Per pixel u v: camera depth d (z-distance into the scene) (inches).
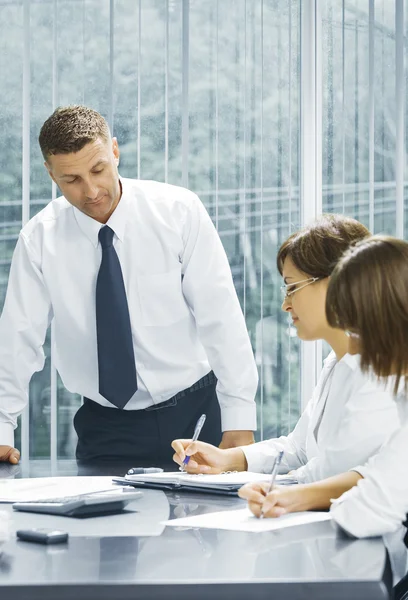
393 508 46.9
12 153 122.9
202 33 126.4
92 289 92.3
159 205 92.8
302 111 129.2
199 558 41.1
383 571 38.3
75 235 92.6
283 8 128.6
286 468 73.9
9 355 91.9
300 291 65.0
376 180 124.6
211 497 61.2
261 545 43.8
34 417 122.6
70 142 82.7
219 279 92.4
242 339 92.0
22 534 45.7
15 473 78.1
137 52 124.6
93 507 53.5
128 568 39.2
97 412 94.3
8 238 122.8
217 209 127.7
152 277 92.0
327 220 66.0
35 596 36.6
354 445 58.3
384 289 47.9
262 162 128.7
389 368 48.6
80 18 123.7
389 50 123.0
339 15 127.4
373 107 124.4
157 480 65.3
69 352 94.7
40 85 123.2
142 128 125.4
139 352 92.4
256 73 128.3
